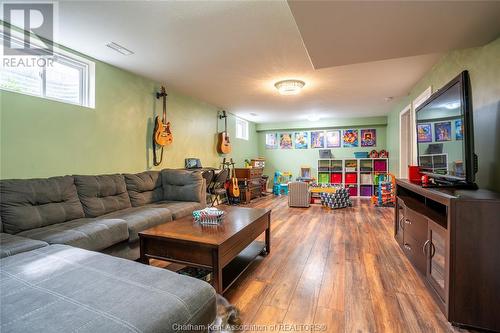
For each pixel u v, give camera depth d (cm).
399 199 278
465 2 140
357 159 669
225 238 174
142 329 72
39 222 198
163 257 185
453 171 192
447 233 149
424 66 305
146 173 332
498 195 154
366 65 302
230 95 443
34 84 234
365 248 273
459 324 145
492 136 181
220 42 242
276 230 344
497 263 139
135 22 207
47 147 238
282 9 190
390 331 142
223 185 523
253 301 174
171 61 289
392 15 153
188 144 450
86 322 73
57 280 99
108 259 121
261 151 802
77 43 244
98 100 286
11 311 79
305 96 450
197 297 92
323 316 157
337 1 139
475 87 203
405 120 480
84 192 244
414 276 207
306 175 751
